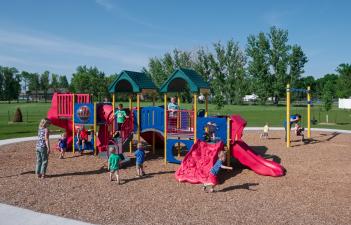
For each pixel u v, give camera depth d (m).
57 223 6.76
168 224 6.75
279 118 38.12
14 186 9.52
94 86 95.06
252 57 80.56
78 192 9.00
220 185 9.88
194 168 10.47
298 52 79.81
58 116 15.78
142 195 8.78
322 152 15.33
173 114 13.55
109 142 13.46
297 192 9.11
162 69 86.00
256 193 9.02
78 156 14.44
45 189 9.26
